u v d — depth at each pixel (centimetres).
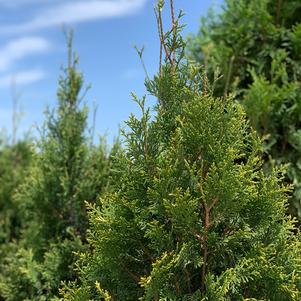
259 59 235
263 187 154
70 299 157
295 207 212
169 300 144
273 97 221
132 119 155
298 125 223
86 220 261
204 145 150
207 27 256
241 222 152
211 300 141
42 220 266
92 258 164
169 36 163
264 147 218
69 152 269
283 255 155
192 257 146
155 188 146
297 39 229
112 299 157
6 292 259
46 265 245
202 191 143
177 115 158
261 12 236
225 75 239
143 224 151
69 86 282
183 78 161
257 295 152
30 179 283
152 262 152
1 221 404
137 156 155
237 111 160
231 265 150
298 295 148
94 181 264
